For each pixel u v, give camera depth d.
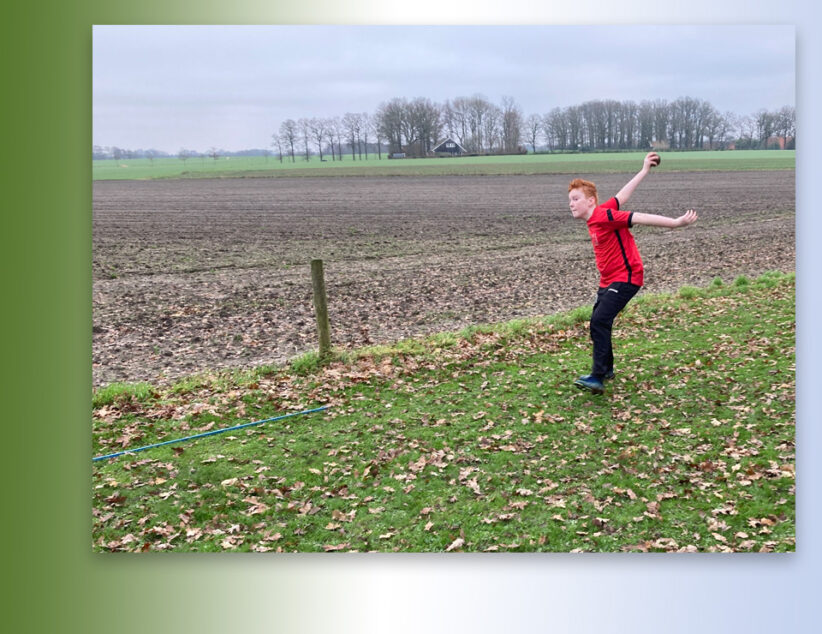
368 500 4.33
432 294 9.56
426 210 16.20
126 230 14.08
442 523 4.13
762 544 4.02
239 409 5.54
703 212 14.61
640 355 6.42
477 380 6.02
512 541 3.99
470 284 10.15
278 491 4.41
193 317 8.36
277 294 9.51
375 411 5.46
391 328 7.93
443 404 5.55
